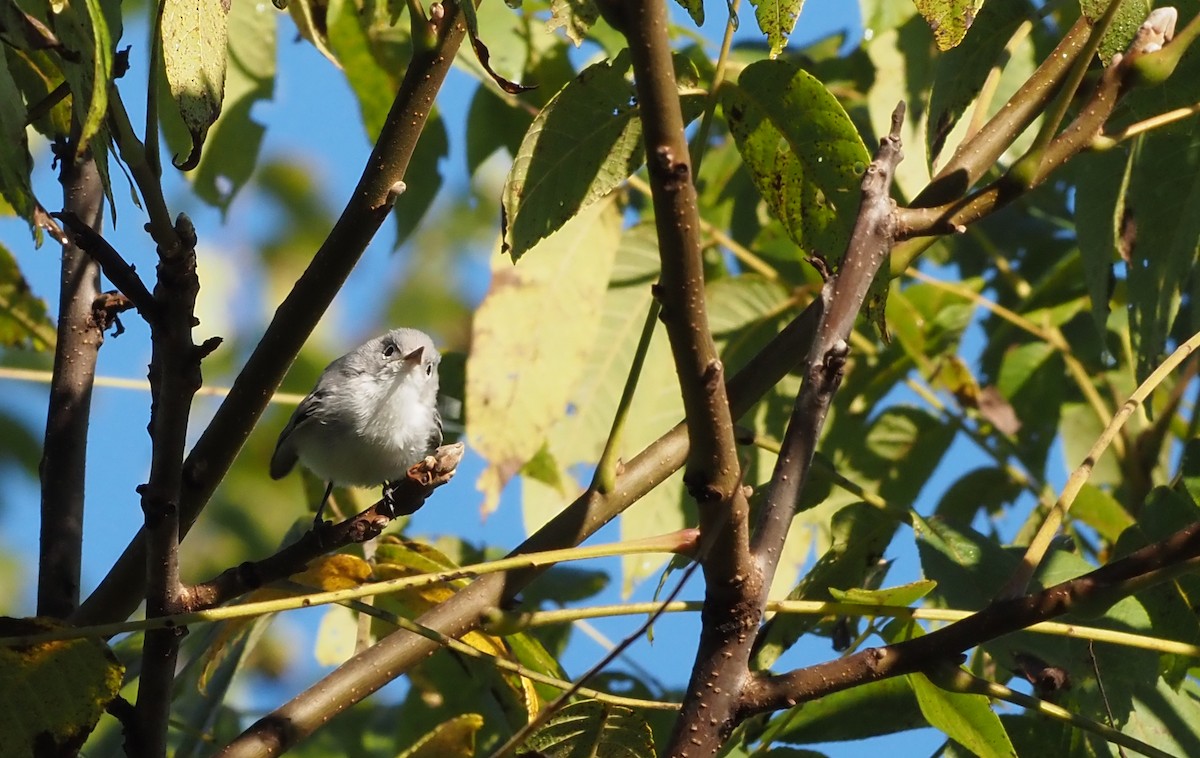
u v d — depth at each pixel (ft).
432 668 31.37
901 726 21.79
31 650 18.40
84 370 24.61
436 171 32.27
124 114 16.12
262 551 44.65
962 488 34.32
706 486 15.96
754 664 23.66
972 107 30.48
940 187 21.72
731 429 15.72
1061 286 35.32
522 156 19.57
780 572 31.65
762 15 19.11
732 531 16.21
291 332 20.86
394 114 20.54
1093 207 27.12
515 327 28.40
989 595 21.42
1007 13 25.20
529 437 28.12
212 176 30.73
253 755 20.27
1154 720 21.57
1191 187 26.17
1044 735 21.06
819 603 18.94
